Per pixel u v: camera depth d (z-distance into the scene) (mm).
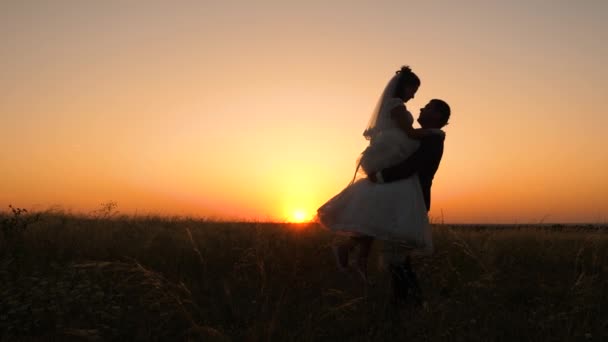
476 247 6531
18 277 4645
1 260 5316
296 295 4402
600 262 6234
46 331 3480
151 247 6445
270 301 4133
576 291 4121
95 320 3586
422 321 3488
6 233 6582
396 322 3646
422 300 4137
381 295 4273
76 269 4723
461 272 5375
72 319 3662
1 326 3398
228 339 3186
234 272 5410
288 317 3697
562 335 3182
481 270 5422
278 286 4664
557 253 6879
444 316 3539
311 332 3244
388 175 4141
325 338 3324
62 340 3266
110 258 5953
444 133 4320
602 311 3783
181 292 4336
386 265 4227
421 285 5027
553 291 4703
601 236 7668
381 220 4117
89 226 8164
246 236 7453
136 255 6008
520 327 3434
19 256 5527
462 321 3566
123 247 6410
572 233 8375
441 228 8562
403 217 4094
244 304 4184
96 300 3922
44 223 7832
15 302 3674
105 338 3344
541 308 3992
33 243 6457
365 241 4422
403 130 4207
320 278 5070
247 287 4824
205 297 4430
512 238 7711
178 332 3479
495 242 7168
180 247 6387
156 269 5488
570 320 3404
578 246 7113
